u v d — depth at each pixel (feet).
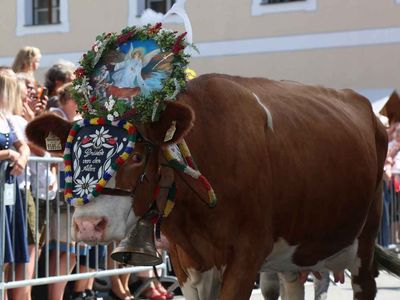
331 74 72.84
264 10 75.25
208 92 18.67
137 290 31.65
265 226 18.92
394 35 70.54
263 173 18.83
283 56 74.74
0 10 85.15
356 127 22.76
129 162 16.48
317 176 20.43
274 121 19.77
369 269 24.11
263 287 24.35
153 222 17.34
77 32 82.07
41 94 29.22
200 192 17.80
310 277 37.22
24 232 26.32
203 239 18.54
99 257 29.91
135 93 17.12
